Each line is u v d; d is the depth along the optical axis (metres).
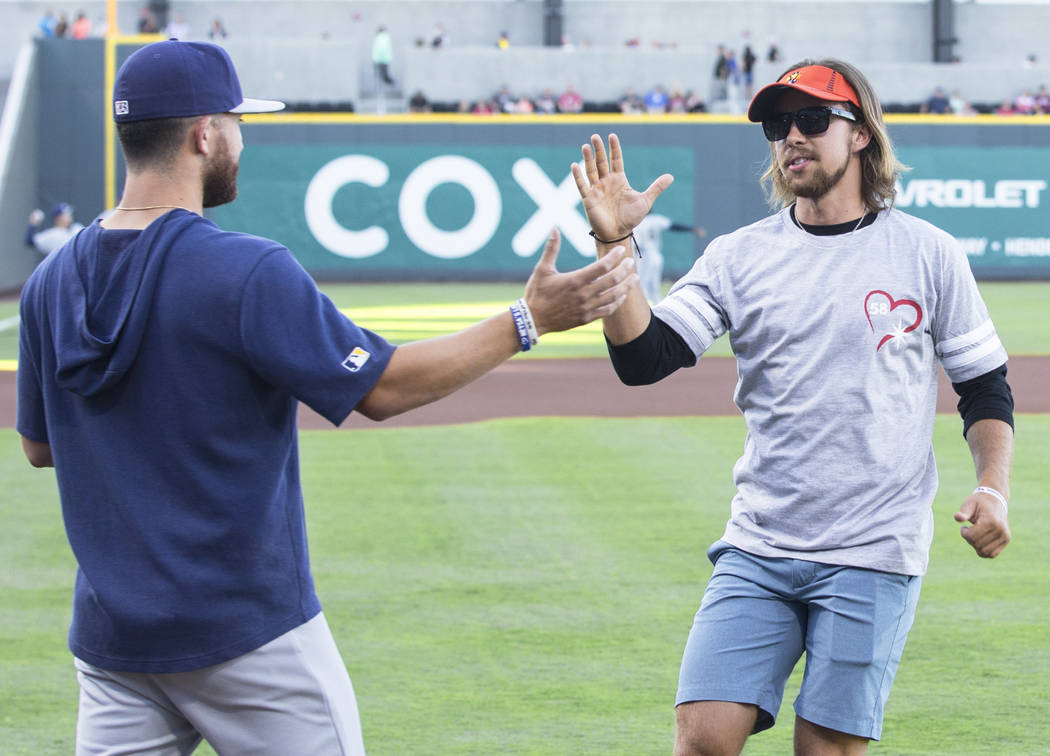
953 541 7.09
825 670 3.03
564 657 5.23
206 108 2.51
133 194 2.54
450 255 29.09
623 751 4.26
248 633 2.46
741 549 3.18
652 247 20.08
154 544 2.43
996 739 4.35
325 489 8.42
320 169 28.80
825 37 35.97
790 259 3.16
